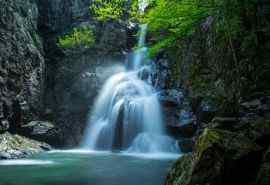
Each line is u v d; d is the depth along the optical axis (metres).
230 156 8.02
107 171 16.25
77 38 29.44
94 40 30.41
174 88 25.81
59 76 28.89
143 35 31.33
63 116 27.72
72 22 31.38
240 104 17.38
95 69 29.62
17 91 24.09
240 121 10.03
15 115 23.95
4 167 17.09
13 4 25.05
